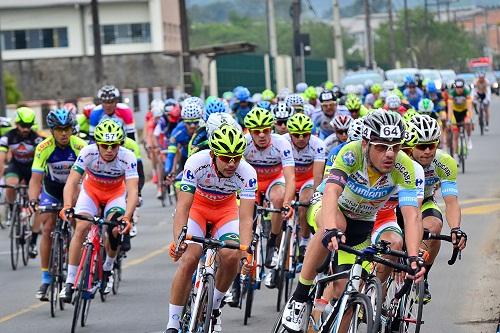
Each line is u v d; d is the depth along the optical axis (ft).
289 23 486.79
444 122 124.77
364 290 32.91
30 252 65.36
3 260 69.97
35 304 53.01
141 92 217.56
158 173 102.89
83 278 44.96
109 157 47.93
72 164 53.88
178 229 37.58
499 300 47.78
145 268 62.59
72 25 316.81
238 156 37.35
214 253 36.91
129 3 315.99
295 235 50.78
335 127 55.47
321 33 469.98
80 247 46.55
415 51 507.30
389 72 217.15
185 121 63.16
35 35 317.42
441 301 48.37
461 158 108.06
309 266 35.22
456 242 38.24
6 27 316.81
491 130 174.29
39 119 197.88
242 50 154.10
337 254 36.78
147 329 44.98
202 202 40.37
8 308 52.01
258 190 53.52
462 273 55.26
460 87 120.88
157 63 273.13
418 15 532.32
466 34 623.77
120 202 50.47
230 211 40.75
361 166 34.42
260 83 228.84
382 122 33.01
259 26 472.85
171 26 335.47
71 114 53.11
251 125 51.49
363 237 36.94
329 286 35.32
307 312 35.60
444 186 42.24
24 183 68.28
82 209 49.49
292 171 50.60
